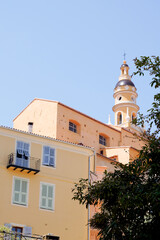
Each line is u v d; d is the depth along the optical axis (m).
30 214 32.78
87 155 37.50
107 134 53.03
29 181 33.69
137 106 67.31
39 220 33.00
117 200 19.98
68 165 36.03
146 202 19.02
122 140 54.84
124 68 70.44
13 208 32.25
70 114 49.00
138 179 20.30
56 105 48.03
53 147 35.84
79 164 36.69
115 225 19.39
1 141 33.59
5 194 32.31
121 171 20.89
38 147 35.09
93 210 36.34
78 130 49.78
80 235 34.38
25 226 32.19
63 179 35.31
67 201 34.81
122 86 68.19
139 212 19.31
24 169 33.28
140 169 20.27
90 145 50.16
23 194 33.09
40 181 34.19
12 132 34.25
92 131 51.06
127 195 19.14
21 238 25.64
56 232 33.41
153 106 20.28
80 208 35.22
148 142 20.94
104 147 51.78
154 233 18.73
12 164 32.69
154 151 19.88
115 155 49.56
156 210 18.22
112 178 20.81
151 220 19.14
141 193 19.03
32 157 34.44
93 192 20.77
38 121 48.69
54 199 34.28
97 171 41.66
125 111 66.50
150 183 19.47
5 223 31.47
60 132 47.06
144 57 20.27
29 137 34.94
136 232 18.98
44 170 34.69
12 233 24.58
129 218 19.47
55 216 33.81
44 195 33.97
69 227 34.12
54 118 47.50
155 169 19.50
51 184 34.59
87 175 36.75
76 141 48.53
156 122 20.39
